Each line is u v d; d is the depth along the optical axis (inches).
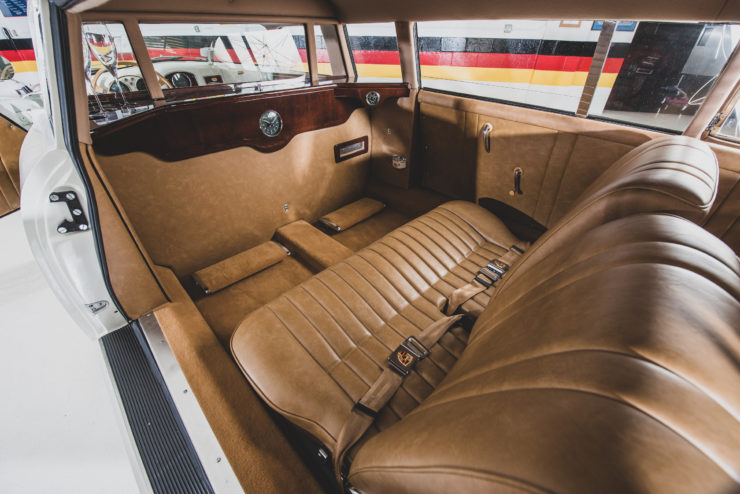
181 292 63.5
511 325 27.0
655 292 16.9
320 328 44.9
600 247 24.7
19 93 151.3
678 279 17.8
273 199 80.7
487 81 134.7
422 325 47.7
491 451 13.9
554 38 113.6
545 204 72.5
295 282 72.0
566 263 27.5
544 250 37.0
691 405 12.6
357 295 50.5
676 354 13.9
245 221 77.2
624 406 12.5
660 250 20.4
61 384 63.4
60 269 46.7
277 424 43.6
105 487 49.1
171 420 43.2
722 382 13.6
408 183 97.8
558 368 15.9
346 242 86.9
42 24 38.2
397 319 48.5
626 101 78.8
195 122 62.1
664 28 66.9
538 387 15.7
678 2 41.4
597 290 19.6
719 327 15.6
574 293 21.5
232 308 65.2
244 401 45.3
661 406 12.4
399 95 85.0
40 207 42.8
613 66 79.4
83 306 51.4
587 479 11.0
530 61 121.4
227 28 92.8
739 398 13.5
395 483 19.2
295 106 76.0
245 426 42.2
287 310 46.6
